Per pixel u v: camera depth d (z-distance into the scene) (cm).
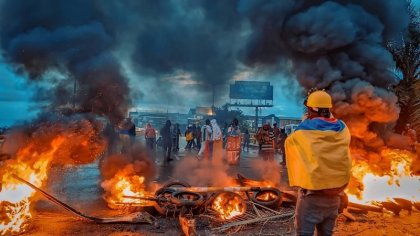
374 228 493
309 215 314
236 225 488
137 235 460
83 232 466
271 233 471
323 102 325
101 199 646
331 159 298
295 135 311
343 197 388
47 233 459
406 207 561
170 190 591
